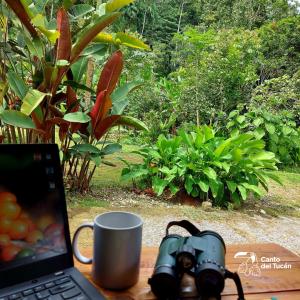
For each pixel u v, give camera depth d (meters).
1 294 0.66
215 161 3.26
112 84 2.79
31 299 0.66
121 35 2.66
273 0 10.70
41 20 2.18
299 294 0.77
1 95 2.38
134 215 0.80
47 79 2.49
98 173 4.02
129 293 0.74
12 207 0.69
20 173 0.70
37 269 0.72
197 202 3.26
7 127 2.73
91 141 3.02
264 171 3.85
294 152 5.62
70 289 0.70
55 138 3.06
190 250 0.70
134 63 6.33
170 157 3.47
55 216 0.75
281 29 8.97
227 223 2.78
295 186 4.33
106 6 2.59
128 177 3.34
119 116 2.85
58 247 0.75
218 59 5.84
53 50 2.57
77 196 3.10
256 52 6.60
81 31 2.58
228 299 0.73
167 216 2.80
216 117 5.71
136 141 5.66
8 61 2.73
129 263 0.74
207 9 12.66
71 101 2.81
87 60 2.92
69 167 3.16
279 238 2.54
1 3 2.44
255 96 5.63
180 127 5.45
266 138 5.36
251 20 10.44
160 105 5.86
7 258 0.68
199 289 0.69
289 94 5.61
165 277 0.69
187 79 6.11
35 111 2.47
